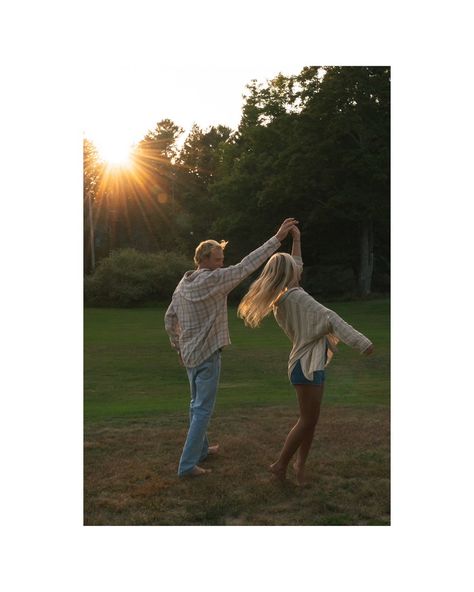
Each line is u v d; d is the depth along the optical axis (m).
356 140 24.73
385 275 29.22
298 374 3.91
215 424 5.48
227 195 30.11
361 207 25.48
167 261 26.97
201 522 3.54
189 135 45.62
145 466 4.36
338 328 3.76
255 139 28.94
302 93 25.80
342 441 4.95
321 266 28.81
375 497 3.85
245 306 4.13
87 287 25.56
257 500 3.82
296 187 25.64
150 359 10.43
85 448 4.76
